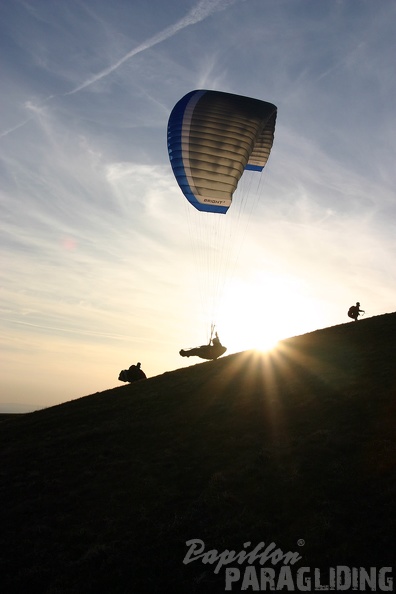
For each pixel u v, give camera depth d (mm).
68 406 34906
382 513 14242
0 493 21094
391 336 32031
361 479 16078
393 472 16062
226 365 34688
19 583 14492
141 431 25734
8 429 31859
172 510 16938
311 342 35469
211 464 19922
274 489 16781
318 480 16688
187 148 31219
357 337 33844
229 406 26453
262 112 33062
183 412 27281
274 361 32688
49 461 24016
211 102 32562
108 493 19266
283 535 14422
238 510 16031
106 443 24969
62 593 13664
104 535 16188
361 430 19578
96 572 14352
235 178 31547
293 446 19641
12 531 17656
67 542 16234
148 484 19250
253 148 33250
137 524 16406
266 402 25516
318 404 23484
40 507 19125
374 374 25688
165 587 13398
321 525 14312
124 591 13438
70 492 19922
